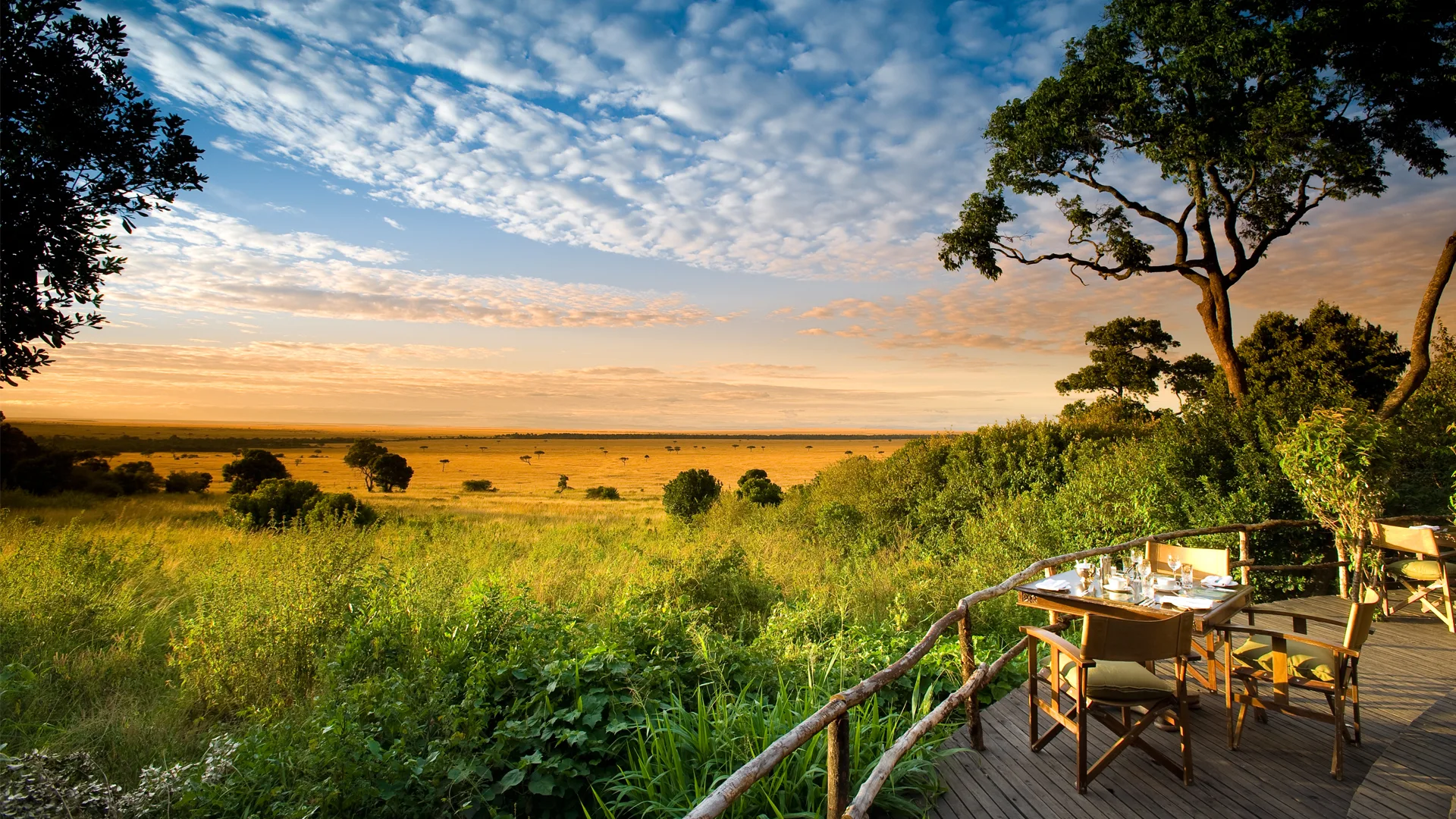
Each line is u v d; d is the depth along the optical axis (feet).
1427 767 12.73
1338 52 43.50
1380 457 23.61
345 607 23.82
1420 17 41.50
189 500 113.19
